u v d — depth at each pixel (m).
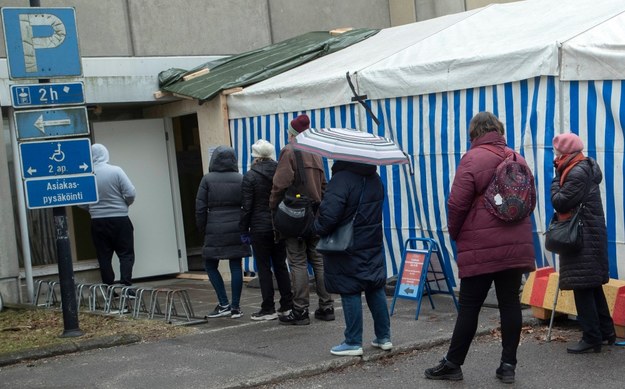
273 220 8.03
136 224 12.66
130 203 10.67
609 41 7.94
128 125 12.68
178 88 12.14
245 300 10.17
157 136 12.88
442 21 11.70
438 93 9.16
